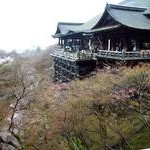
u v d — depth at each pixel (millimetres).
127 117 25469
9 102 24672
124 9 38344
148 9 38719
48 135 20672
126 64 31281
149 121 23188
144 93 22469
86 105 21031
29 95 26344
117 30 35531
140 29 33531
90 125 22281
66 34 53000
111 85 22953
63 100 24047
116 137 24547
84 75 39562
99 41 41906
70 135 21219
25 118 23672
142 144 23938
